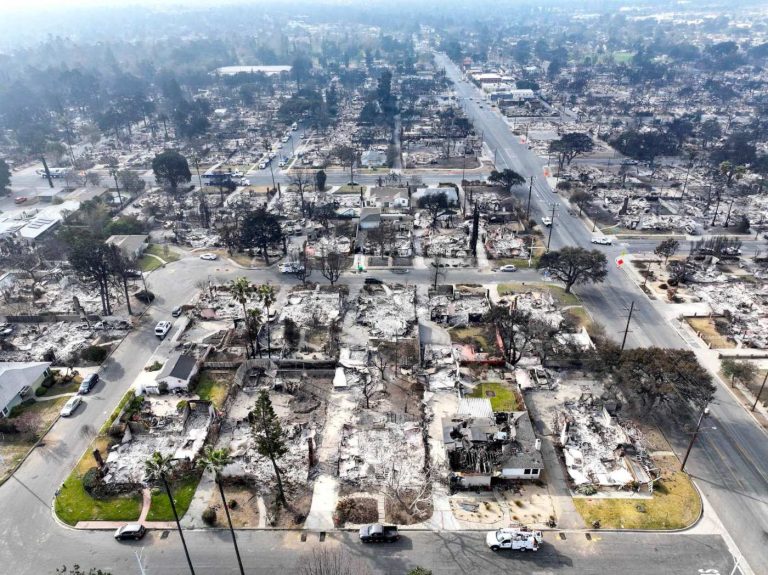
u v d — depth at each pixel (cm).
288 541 7475
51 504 8106
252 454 8962
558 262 13662
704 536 7500
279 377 10831
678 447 9038
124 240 16700
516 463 8362
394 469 8625
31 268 15588
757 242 16975
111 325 12900
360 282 14812
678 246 16412
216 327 12762
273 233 15962
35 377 10588
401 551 7306
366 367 11069
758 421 9581
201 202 18962
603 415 9756
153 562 7219
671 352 9844
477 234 17038
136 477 8538
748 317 12888
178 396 10450
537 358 11325
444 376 10844
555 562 7144
